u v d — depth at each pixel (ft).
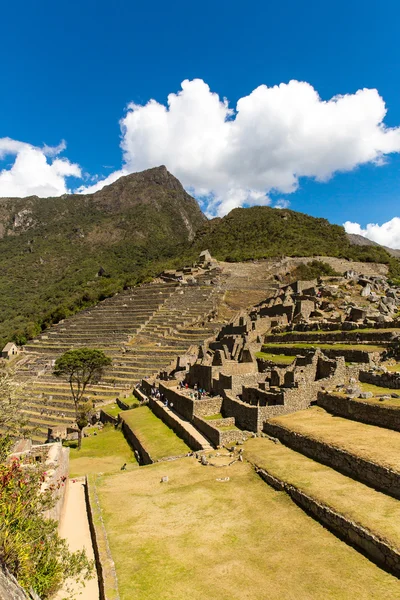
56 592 44.34
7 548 36.06
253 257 422.41
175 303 316.40
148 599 42.65
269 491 63.67
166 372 173.17
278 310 188.14
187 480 73.15
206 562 48.57
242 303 284.41
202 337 226.79
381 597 38.86
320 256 384.47
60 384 225.35
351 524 48.03
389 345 111.86
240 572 45.83
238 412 98.53
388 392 85.25
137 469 83.71
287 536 51.37
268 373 116.16
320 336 136.56
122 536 56.24
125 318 311.06
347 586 41.06
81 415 131.85
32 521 41.42
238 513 58.95
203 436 95.30
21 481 43.52
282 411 91.71
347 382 98.89
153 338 249.75
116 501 68.13
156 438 105.60
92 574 50.75
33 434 164.55
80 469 99.60
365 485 57.16
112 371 210.59
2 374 82.89
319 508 53.83
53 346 296.30
